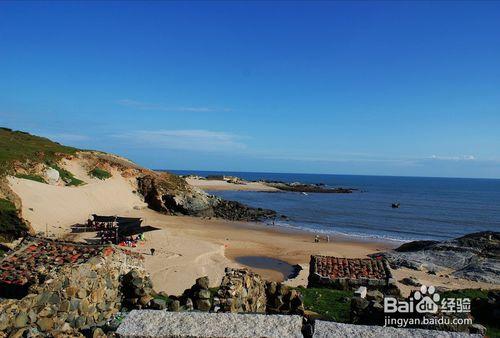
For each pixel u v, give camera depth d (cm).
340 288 2438
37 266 1385
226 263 4081
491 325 1525
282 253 4950
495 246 4484
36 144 8494
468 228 8531
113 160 9150
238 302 1245
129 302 1351
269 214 9012
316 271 2562
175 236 5225
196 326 690
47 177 6819
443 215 10638
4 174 5828
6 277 1339
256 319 708
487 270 3650
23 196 5550
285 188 17938
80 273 1212
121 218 5172
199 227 6662
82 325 1174
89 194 7012
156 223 6594
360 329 670
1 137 8175
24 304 1057
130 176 8538
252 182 19925
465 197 17400
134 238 4700
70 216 5809
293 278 3550
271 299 1493
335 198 14738
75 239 4431
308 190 17675
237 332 675
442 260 4116
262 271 4038
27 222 4181
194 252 4366
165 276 3231
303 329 691
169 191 8319
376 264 2689
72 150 8756
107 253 1394
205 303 1202
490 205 13762
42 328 1077
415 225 8706
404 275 3569
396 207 12088
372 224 8550
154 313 727
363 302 1209
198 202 8269
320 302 1900
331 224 8262
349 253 5109
